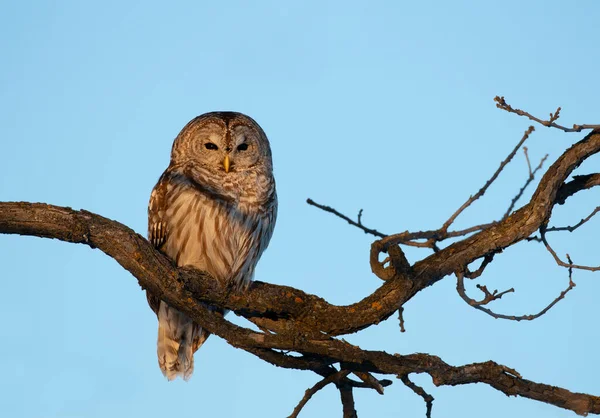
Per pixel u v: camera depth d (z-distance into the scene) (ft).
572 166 32.55
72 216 30.60
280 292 35.63
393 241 27.73
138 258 31.76
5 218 29.60
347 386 35.76
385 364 31.60
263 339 31.99
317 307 35.17
